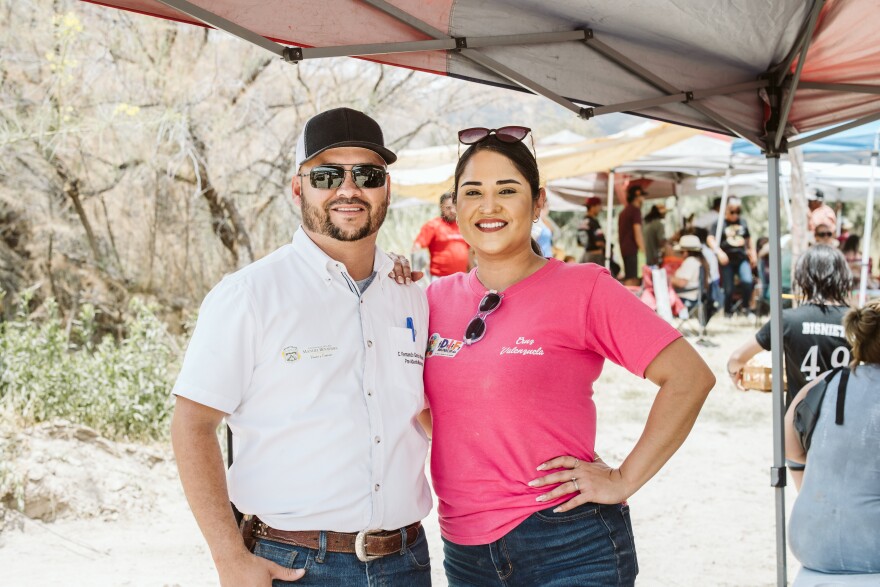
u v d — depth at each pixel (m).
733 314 15.15
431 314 2.79
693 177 14.92
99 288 10.41
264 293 2.40
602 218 16.34
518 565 2.55
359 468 2.41
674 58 3.41
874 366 3.44
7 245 10.05
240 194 11.10
